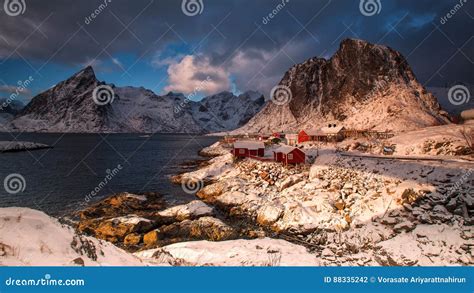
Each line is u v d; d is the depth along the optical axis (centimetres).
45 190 3903
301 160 4112
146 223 2462
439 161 3002
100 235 2352
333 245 1991
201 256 1653
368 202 2458
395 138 4978
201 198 3588
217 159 5956
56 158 7312
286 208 2662
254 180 3856
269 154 5525
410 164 2884
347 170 3247
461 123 6134
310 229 2311
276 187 3528
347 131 6588
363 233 2075
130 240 2234
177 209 2822
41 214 1224
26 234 1066
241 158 5234
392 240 1892
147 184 4328
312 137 6669
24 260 987
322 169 3534
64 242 1132
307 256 1686
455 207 2098
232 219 2839
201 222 2416
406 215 2162
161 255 1650
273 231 2448
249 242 1928
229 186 3594
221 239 2216
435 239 1797
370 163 3250
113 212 2936
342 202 2580
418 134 4869
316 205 2594
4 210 1159
